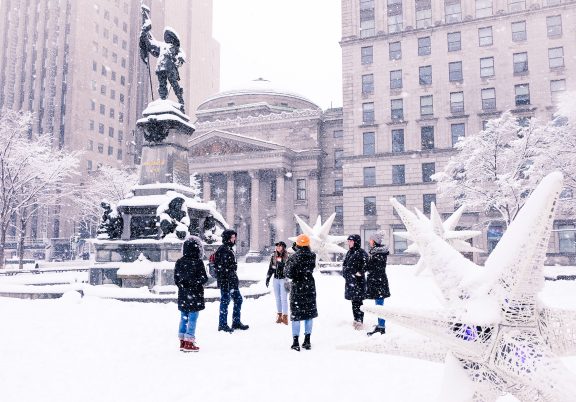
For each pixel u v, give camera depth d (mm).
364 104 53812
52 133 78000
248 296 11953
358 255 8094
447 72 50781
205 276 6461
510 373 2301
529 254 2326
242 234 65500
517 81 47969
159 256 13961
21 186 37031
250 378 5004
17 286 12320
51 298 11406
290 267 6512
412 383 4793
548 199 2262
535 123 30500
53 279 18359
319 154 62281
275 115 66438
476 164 32156
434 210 22250
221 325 7762
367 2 55000
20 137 38719
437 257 2754
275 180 64812
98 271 14094
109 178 56031
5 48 88062
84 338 7039
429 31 51781
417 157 50625
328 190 64125
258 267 38219
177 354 6133
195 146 63656
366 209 52000
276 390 4574
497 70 48812
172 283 13344
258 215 60281
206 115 76500
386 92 52906
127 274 13055
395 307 2566
